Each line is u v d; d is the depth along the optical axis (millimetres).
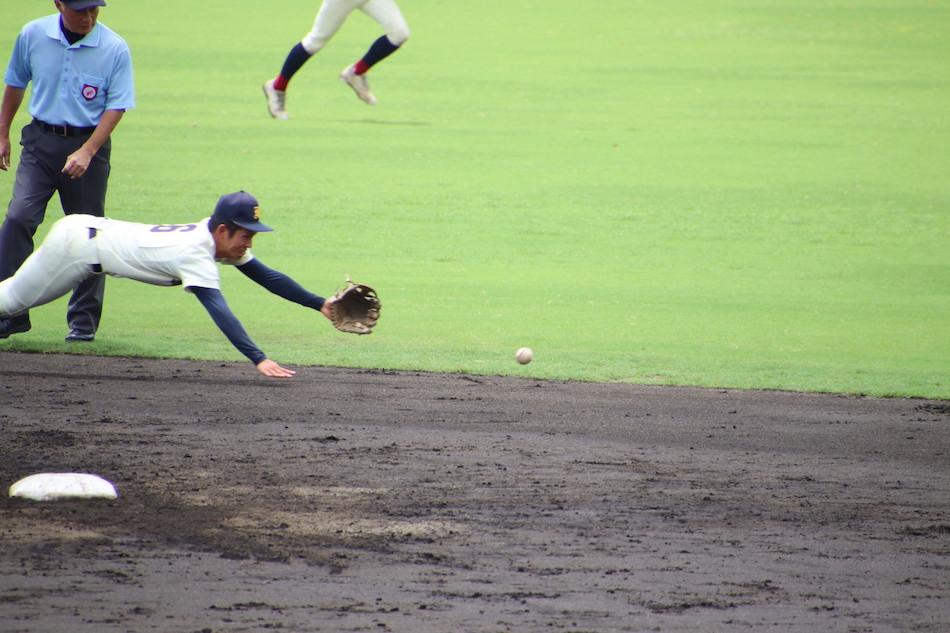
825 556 20375
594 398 32562
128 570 18562
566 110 97812
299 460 25531
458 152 81312
